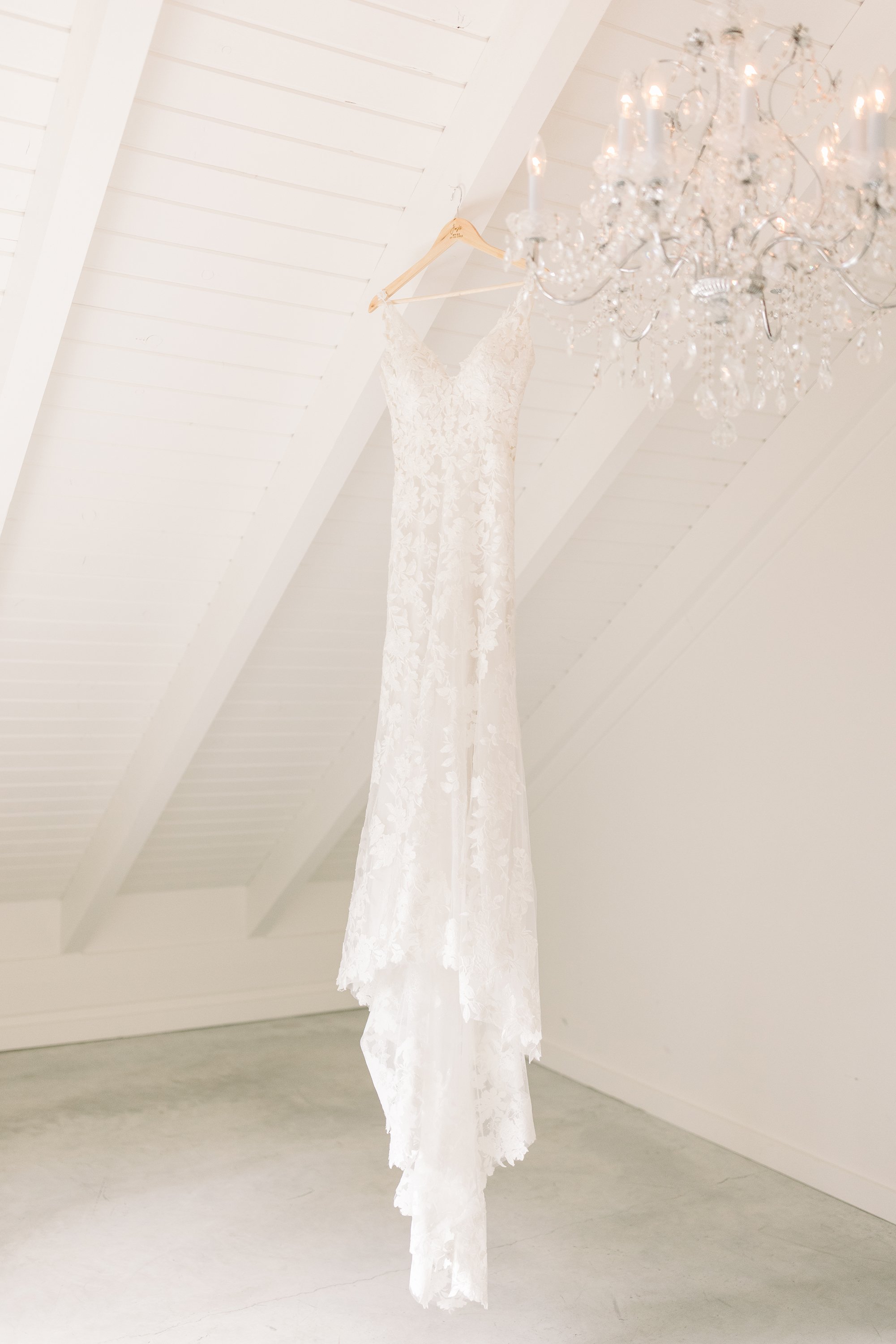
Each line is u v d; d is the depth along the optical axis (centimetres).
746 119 153
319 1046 485
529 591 394
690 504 383
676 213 161
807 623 361
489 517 249
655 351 190
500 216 275
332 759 451
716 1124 389
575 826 468
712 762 398
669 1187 349
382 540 354
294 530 317
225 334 283
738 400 178
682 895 411
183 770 396
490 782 243
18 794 409
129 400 290
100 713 387
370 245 274
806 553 362
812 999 355
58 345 260
